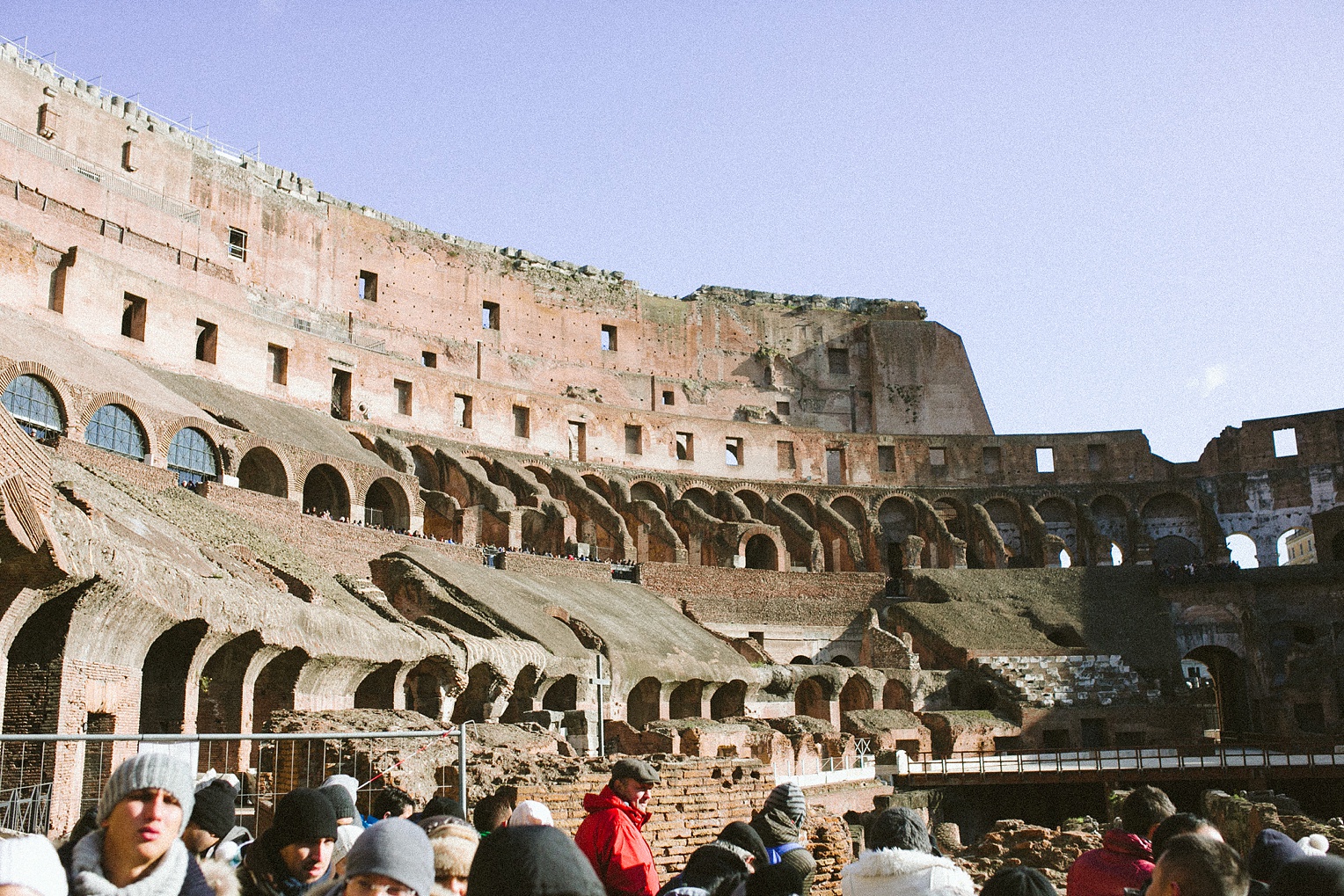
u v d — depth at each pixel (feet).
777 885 31.17
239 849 39.11
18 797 71.87
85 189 220.64
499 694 148.97
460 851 30.07
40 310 182.09
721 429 322.75
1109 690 240.12
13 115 217.15
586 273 347.56
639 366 346.95
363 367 253.03
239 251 264.72
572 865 21.40
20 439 73.51
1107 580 283.79
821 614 271.69
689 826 80.18
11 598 76.59
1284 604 267.59
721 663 204.54
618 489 286.25
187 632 101.40
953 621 259.60
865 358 376.48
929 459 338.75
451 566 185.88
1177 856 27.43
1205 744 220.02
